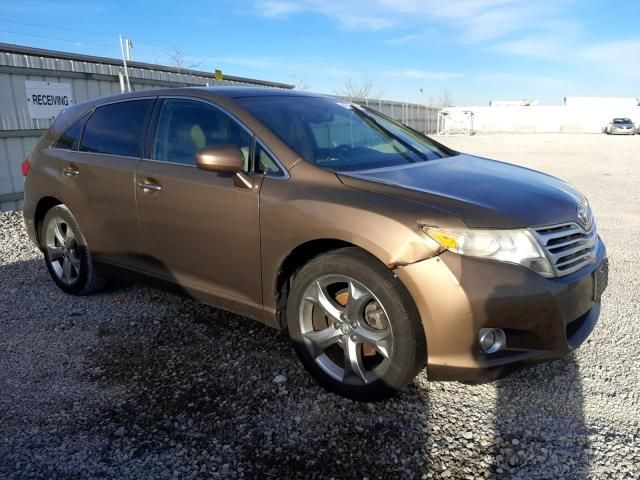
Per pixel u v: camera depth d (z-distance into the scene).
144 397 3.04
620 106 56.34
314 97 4.07
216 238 3.37
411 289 2.62
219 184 3.33
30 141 10.73
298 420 2.81
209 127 3.57
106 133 4.20
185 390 3.10
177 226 3.57
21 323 4.08
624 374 3.23
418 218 2.65
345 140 3.65
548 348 2.70
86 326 4.01
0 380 3.25
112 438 2.67
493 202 2.79
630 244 6.38
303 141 3.35
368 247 2.70
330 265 2.89
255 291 3.28
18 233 7.04
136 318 4.14
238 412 2.88
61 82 11.23
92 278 4.46
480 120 59.22
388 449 2.58
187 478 2.40
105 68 12.26
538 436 2.66
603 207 9.03
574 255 2.90
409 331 2.68
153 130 3.86
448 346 2.61
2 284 4.98
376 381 2.83
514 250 2.62
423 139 4.30
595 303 3.15
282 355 3.51
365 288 2.79
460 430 2.71
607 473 2.39
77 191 4.25
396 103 39.47
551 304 2.64
